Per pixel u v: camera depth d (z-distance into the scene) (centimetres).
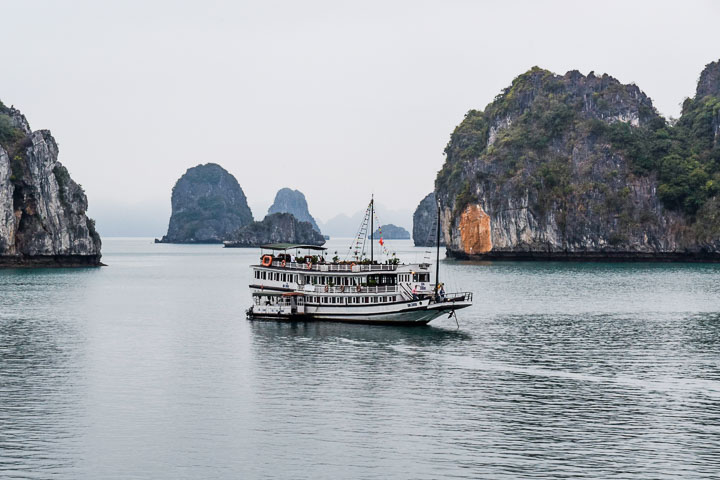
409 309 9919
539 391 6675
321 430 5625
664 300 13738
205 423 5794
